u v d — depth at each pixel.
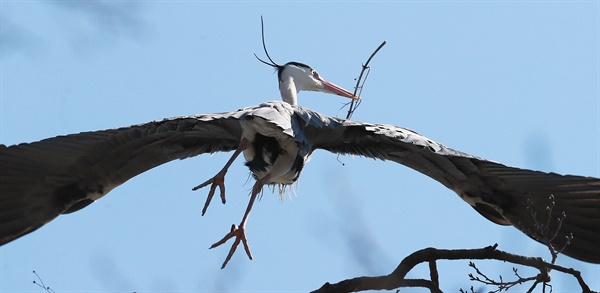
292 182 12.77
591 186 11.29
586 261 11.87
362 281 9.88
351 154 13.06
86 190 12.63
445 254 10.03
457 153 11.02
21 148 11.64
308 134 12.86
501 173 11.71
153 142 12.30
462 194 12.52
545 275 10.13
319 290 9.85
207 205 10.78
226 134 12.77
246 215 11.01
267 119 10.92
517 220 12.27
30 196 12.55
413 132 11.34
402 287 9.91
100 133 11.35
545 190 11.74
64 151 11.90
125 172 12.63
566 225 12.00
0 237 12.57
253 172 12.35
